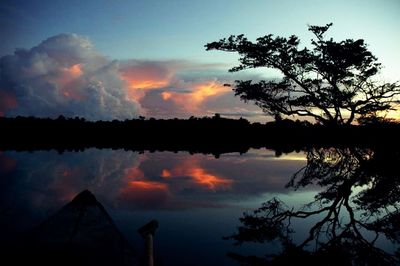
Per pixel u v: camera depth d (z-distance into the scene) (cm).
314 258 834
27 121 7931
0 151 4078
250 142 6244
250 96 3186
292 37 2911
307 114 3253
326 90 3023
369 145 3422
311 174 2323
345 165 2559
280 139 5528
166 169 2742
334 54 2775
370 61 2822
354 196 1562
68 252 550
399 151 2930
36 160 3150
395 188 1662
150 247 496
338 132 3431
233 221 1192
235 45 3047
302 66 2967
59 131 7831
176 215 1280
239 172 2564
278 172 2544
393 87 2859
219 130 6781
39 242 572
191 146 5562
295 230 1081
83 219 643
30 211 1193
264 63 3142
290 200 1556
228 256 834
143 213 1305
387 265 809
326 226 1109
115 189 1884
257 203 1513
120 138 7681
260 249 897
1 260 523
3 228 909
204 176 2398
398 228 1073
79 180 2164
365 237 998
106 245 581
